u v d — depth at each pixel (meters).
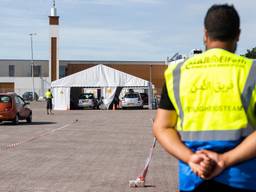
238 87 3.10
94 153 14.84
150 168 11.94
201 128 3.10
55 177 10.66
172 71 3.24
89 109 51.97
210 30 3.21
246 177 2.99
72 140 18.81
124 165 12.41
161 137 3.16
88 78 51.56
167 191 9.18
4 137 20.05
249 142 2.95
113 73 51.78
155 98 52.62
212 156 2.94
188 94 3.14
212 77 3.13
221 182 3.00
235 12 3.23
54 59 80.94
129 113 42.12
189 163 2.97
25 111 28.70
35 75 99.44
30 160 13.34
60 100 51.34
